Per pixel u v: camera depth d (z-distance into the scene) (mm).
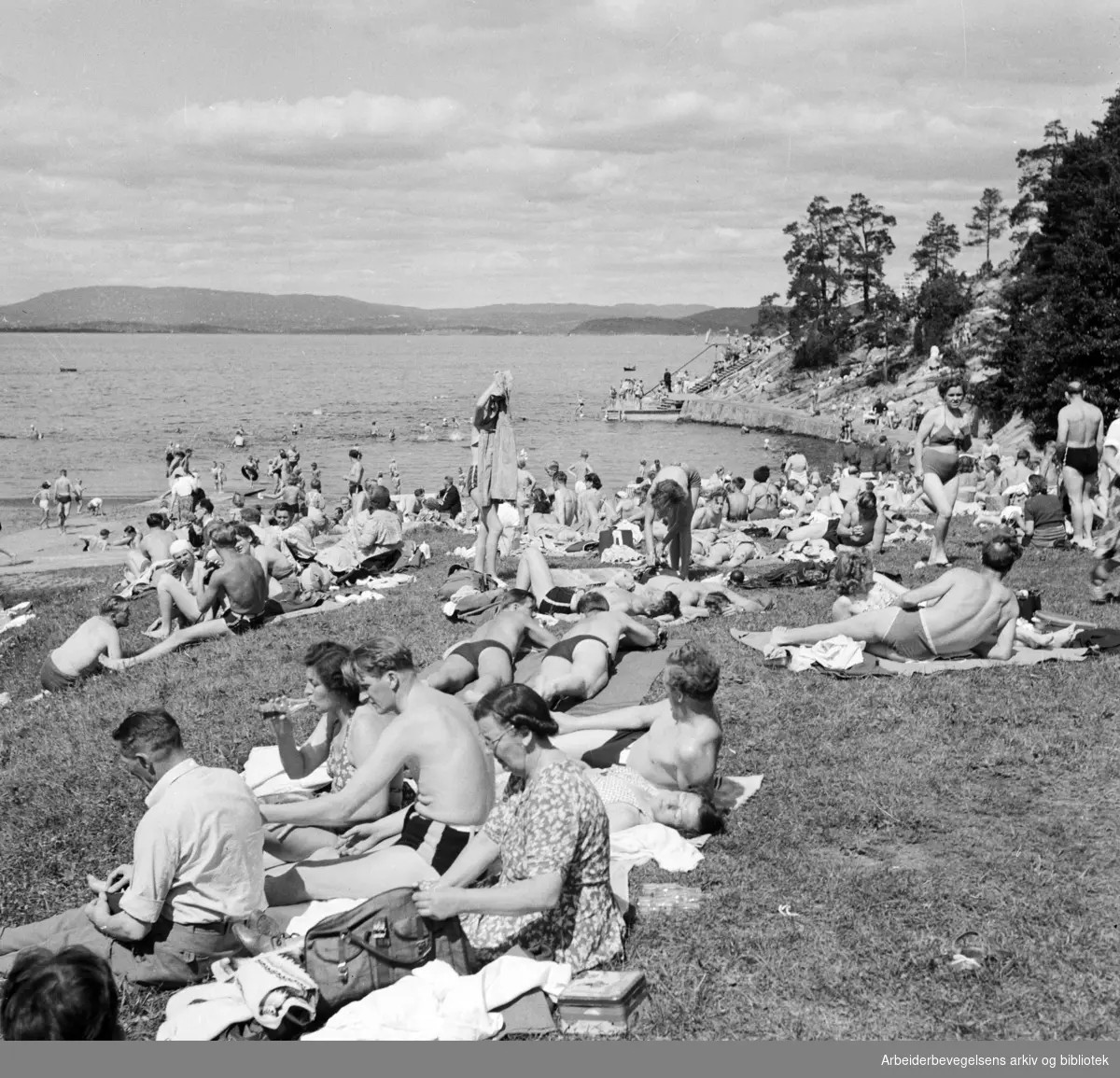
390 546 20078
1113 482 17125
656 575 15469
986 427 71125
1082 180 74875
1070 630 11398
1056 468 24969
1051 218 77312
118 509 47625
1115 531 13164
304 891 6547
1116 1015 5344
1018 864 6891
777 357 137125
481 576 16391
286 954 5746
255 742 10125
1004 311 92188
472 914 5719
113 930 5926
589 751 8523
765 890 6719
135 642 15688
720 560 18078
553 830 5789
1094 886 6590
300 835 7117
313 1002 5477
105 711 11617
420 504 31500
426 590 17422
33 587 26266
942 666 10766
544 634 11898
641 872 7023
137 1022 5691
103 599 20984
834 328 128125
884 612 11164
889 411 92688
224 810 6008
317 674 7961
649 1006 5543
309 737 9273
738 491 25016
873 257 131125
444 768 6824
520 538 23422
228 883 6016
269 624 15430
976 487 26859
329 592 18078
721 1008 5531
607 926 5941
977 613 10828
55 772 9859
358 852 6965
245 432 95500
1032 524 17656
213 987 5703
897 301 125062
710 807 7625
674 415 116938
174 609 15547
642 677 10984
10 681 16031
